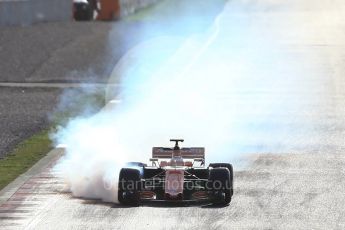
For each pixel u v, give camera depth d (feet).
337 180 238.48
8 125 331.16
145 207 210.38
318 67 453.99
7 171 258.16
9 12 634.43
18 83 443.32
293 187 231.09
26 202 219.82
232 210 207.41
